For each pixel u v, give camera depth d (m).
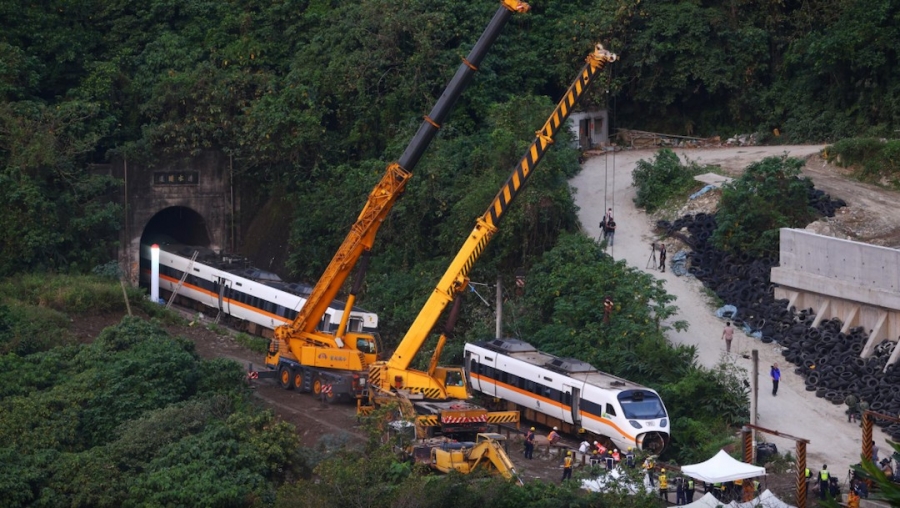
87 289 105.94
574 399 77.31
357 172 114.38
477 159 110.25
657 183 111.88
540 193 103.00
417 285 104.62
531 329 93.69
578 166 121.56
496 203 78.25
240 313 107.12
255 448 69.62
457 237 104.44
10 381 81.25
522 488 60.69
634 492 60.34
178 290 115.94
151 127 123.12
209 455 67.94
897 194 107.31
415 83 123.12
